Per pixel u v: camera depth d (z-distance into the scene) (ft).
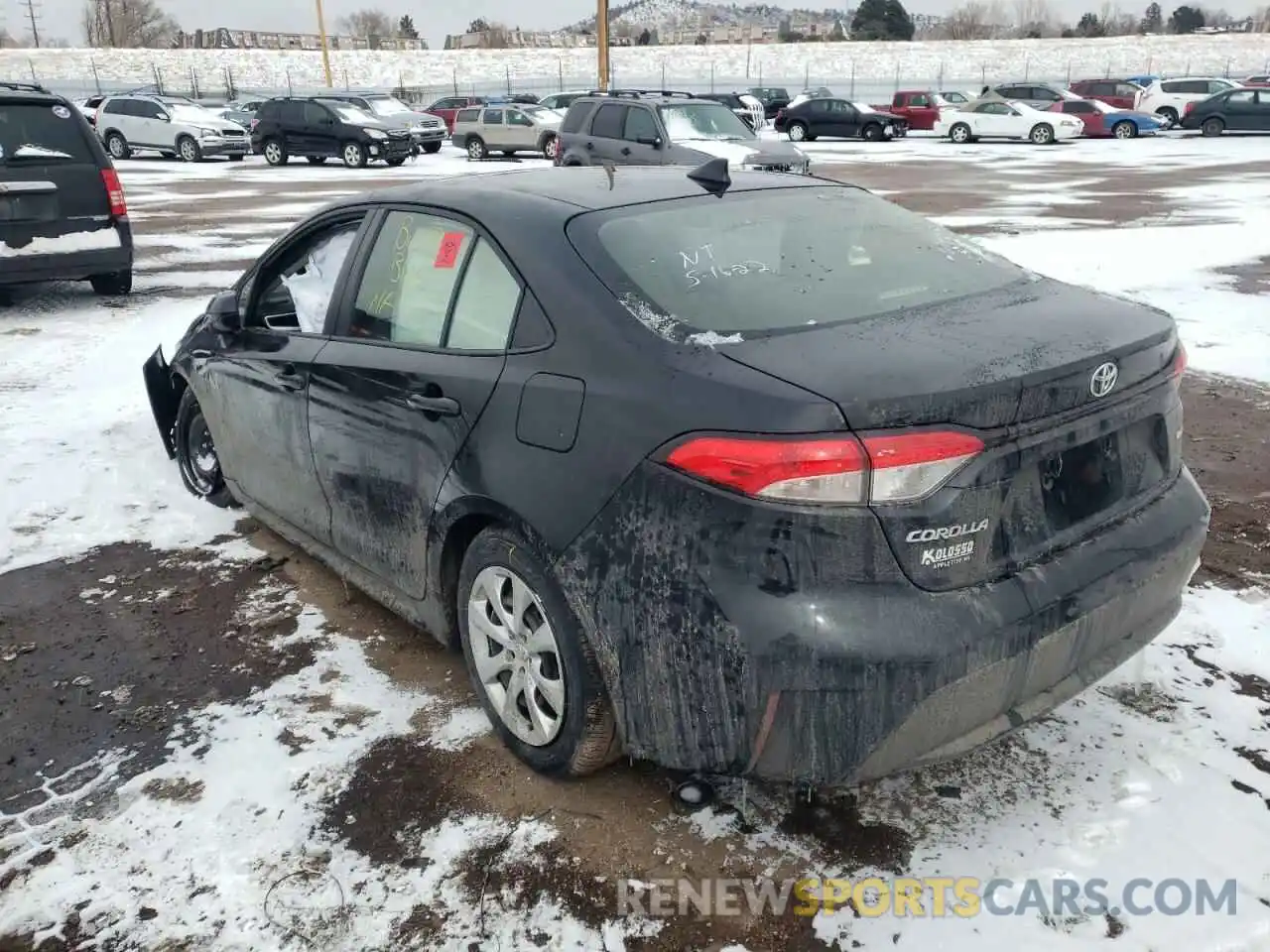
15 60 250.98
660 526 7.89
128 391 23.09
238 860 8.84
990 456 7.63
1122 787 9.32
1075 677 8.58
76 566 14.53
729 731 7.79
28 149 30.45
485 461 9.41
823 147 112.68
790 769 7.75
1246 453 17.89
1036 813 9.05
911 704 7.41
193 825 9.26
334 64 270.67
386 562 11.53
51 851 8.99
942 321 8.77
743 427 7.51
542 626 9.30
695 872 8.56
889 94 216.33
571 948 7.90
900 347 8.07
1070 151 98.84
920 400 7.32
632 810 9.27
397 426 10.68
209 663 11.95
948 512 7.47
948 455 7.39
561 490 8.63
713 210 10.63
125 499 16.94
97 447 19.29
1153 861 8.48
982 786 9.40
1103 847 8.64
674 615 7.80
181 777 9.91
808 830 8.97
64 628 12.82
